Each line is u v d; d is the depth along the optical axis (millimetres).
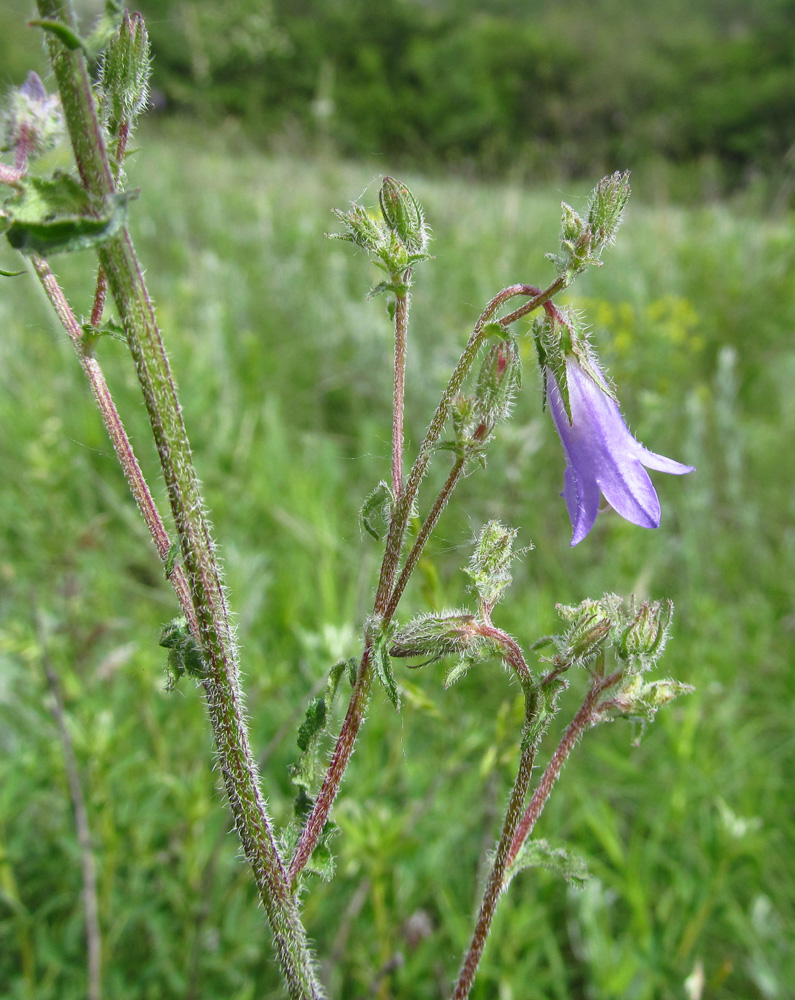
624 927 2832
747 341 6879
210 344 5613
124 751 2855
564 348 1439
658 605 1553
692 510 4582
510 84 31500
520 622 3770
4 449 4465
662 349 5645
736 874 2811
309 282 7578
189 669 1317
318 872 1432
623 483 1585
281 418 5473
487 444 1488
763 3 34656
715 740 3475
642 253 8727
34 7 1124
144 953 2604
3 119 1482
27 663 3111
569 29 34562
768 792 3209
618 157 24906
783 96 30875
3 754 2916
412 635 1482
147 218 8766
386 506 1535
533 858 1543
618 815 3230
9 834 2715
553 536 4535
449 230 9164
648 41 34625
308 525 4277
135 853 2611
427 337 6086
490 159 13648
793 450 5438
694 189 13859
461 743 2713
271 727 3135
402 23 30797
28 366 5312
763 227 8781
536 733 1502
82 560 3887
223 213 9688
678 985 2455
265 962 2605
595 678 1582
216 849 2461
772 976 2545
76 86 1111
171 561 1271
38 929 2506
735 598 4324
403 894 2668
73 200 1116
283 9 27781
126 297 1210
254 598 3633
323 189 10492
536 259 8523
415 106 29531
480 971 2445
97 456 4750
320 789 1470
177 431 1256
